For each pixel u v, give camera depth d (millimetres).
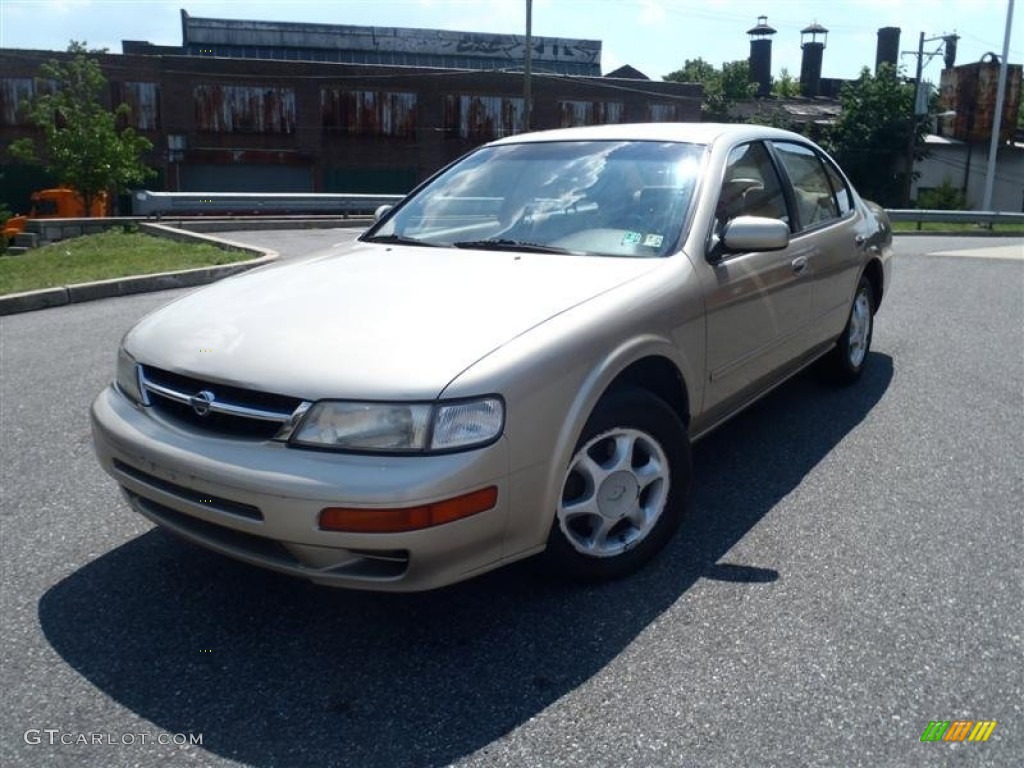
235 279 3533
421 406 2467
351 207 20312
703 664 2633
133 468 2848
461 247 3674
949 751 2258
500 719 2412
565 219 3703
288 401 2553
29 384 5582
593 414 2926
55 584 3156
